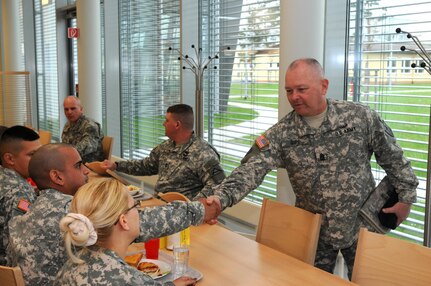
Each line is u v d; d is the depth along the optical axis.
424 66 2.37
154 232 1.95
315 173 2.47
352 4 3.53
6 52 9.01
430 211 2.39
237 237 2.47
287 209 2.46
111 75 6.45
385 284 1.97
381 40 3.37
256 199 4.55
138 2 5.98
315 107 2.39
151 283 1.49
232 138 4.80
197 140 3.49
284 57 3.33
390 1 3.28
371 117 2.42
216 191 2.38
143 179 5.82
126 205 1.49
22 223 2.00
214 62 4.91
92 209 1.43
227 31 4.73
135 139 6.35
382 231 2.47
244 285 1.90
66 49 8.05
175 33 5.37
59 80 8.08
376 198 2.46
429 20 3.06
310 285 1.89
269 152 2.52
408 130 3.27
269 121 4.36
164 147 3.62
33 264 1.92
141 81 6.09
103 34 6.50
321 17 3.31
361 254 2.06
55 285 1.50
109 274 1.42
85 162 4.96
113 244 1.48
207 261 2.15
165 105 5.69
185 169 3.45
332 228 2.47
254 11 4.41
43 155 2.14
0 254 2.56
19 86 7.91
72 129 5.13
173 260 2.14
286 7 3.30
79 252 1.47
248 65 4.53
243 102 4.63
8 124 7.93
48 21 8.45
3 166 2.68
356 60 3.56
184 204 2.09
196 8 4.92
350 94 3.62
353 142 2.42
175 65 5.43
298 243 2.35
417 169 3.23
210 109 5.02
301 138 2.47
